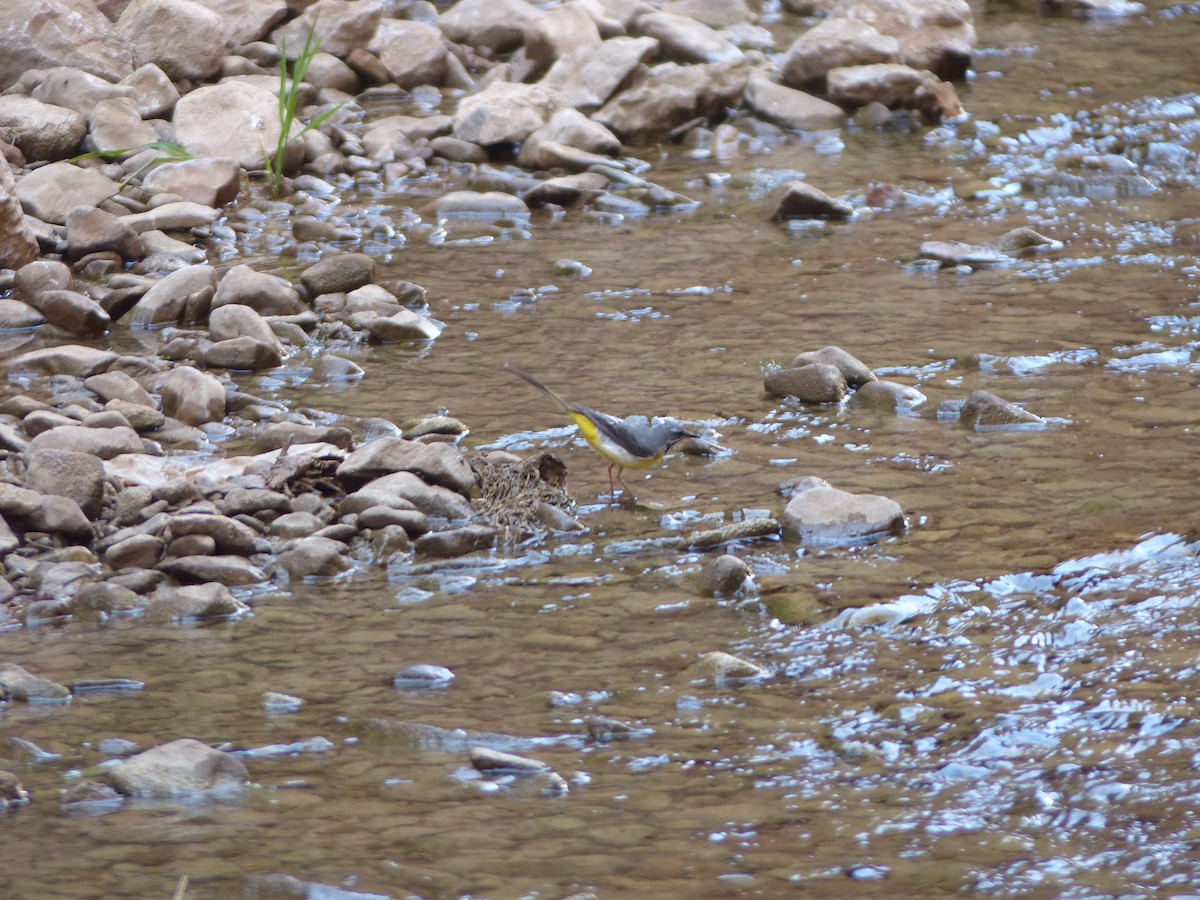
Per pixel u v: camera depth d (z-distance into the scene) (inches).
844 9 1542.8
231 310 879.7
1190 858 394.9
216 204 1118.4
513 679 515.2
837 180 1223.5
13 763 460.1
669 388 810.8
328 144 1254.9
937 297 955.3
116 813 432.1
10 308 905.5
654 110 1338.6
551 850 408.5
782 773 449.1
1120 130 1322.6
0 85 1225.4
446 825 422.9
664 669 520.1
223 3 1413.6
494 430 756.6
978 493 663.1
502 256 1058.7
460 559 622.8
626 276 1011.3
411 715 488.7
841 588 578.2
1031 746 456.1
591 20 1454.2
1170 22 1690.5
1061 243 1063.0
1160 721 463.5
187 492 652.7
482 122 1280.8
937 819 420.8
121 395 782.5
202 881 393.4
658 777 448.8
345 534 637.3
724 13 1643.7
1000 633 531.8
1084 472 677.9
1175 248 1040.8
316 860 403.9
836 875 393.7
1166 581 561.6
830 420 767.7
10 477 659.4
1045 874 391.5
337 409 784.9
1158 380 794.2
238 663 531.2
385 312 925.2
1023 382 799.7
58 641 550.9
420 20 1565.0
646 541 636.7
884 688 498.9
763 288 983.6
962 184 1205.7
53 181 1051.9
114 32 1274.6
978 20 1729.8
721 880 391.9
